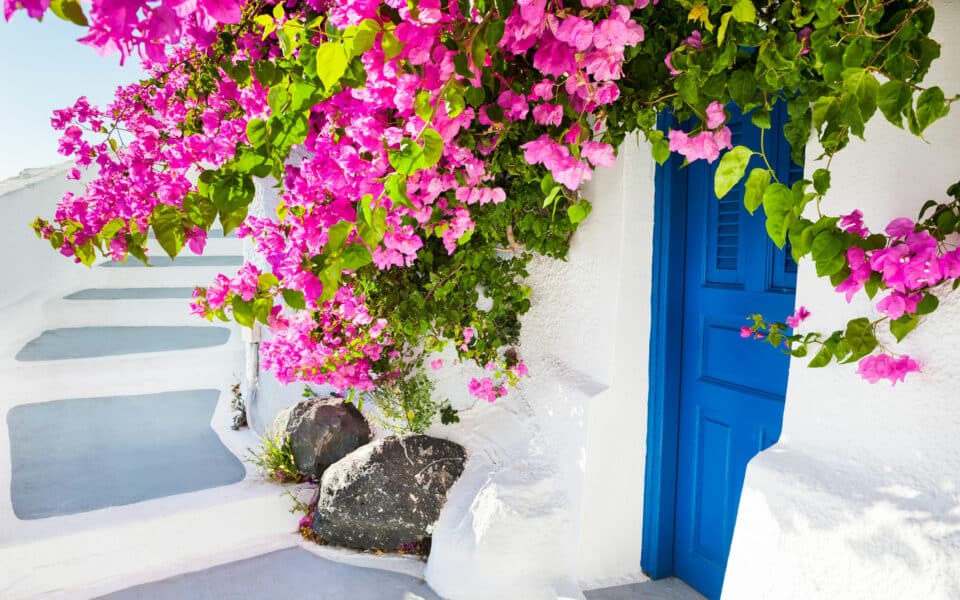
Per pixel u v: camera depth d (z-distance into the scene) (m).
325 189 2.12
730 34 1.59
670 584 3.24
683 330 3.26
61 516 3.74
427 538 3.71
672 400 3.27
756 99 1.71
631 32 1.48
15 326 7.53
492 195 2.85
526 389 3.83
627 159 3.14
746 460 2.88
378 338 3.68
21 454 4.77
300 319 3.67
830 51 1.45
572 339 3.56
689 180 3.20
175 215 1.57
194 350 7.27
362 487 3.67
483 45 1.42
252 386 5.59
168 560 3.71
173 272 9.78
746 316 2.88
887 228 1.64
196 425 5.50
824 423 2.10
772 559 2.08
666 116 3.10
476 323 3.65
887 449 1.89
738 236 2.92
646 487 3.34
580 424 3.22
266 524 4.00
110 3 0.85
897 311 1.67
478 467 3.71
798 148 1.83
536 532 3.17
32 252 8.78
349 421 4.30
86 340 7.67
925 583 1.65
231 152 2.44
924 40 1.40
